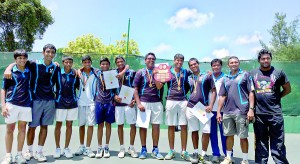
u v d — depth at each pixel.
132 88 5.06
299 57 24.58
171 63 8.20
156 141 5.05
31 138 4.80
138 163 4.64
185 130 4.95
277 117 4.01
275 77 4.04
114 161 4.73
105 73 5.05
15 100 4.34
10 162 4.33
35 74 4.59
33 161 4.64
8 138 4.37
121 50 26.33
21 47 18.77
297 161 5.02
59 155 4.88
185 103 4.93
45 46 4.62
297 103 8.41
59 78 4.85
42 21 19.92
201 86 4.81
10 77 4.28
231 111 4.43
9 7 17.12
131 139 5.18
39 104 4.61
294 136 7.81
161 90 5.09
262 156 4.11
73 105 4.94
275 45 27.95
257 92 4.12
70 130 4.99
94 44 26.19
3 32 18.14
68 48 25.64
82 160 4.77
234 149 5.88
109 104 5.07
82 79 5.21
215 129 4.91
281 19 27.72
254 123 4.20
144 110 4.96
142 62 8.21
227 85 4.55
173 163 4.68
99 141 5.06
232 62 4.51
